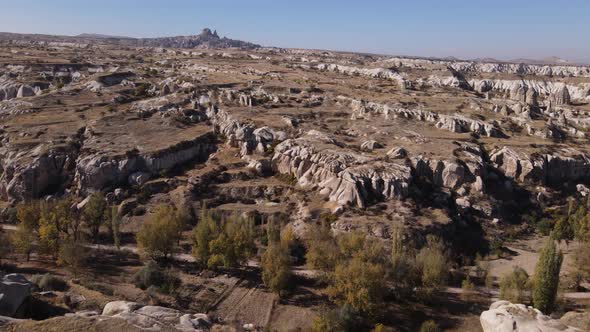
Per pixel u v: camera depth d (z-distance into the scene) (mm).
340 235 78375
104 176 98500
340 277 62188
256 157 108688
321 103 147875
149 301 60312
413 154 107562
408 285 66938
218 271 73188
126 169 100250
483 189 102875
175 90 153000
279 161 106000
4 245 69125
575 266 76938
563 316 59312
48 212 77188
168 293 63250
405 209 89625
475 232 91750
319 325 57000
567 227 93562
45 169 99312
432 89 195750
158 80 166000
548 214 103438
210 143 116438
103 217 84000
